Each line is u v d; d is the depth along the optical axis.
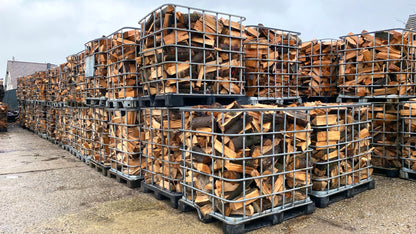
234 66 4.73
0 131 15.00
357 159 4.74
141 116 5.47
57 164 7.50
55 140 10.77
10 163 7.63
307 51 6.85
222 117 3.38
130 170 5.48
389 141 5.69
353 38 5.75
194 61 4.36
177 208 4.37
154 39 4.39
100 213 4.25
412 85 5.55
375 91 5.53
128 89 5.40
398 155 5.61
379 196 4.62
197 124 3.71
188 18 4.28
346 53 5.87
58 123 10.45
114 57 5.69
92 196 4.98
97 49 6.42
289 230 3.55
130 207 4.45
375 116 5.73
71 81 8.60
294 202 3.86
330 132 4.23
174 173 4.46
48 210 4.39
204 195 3.79
